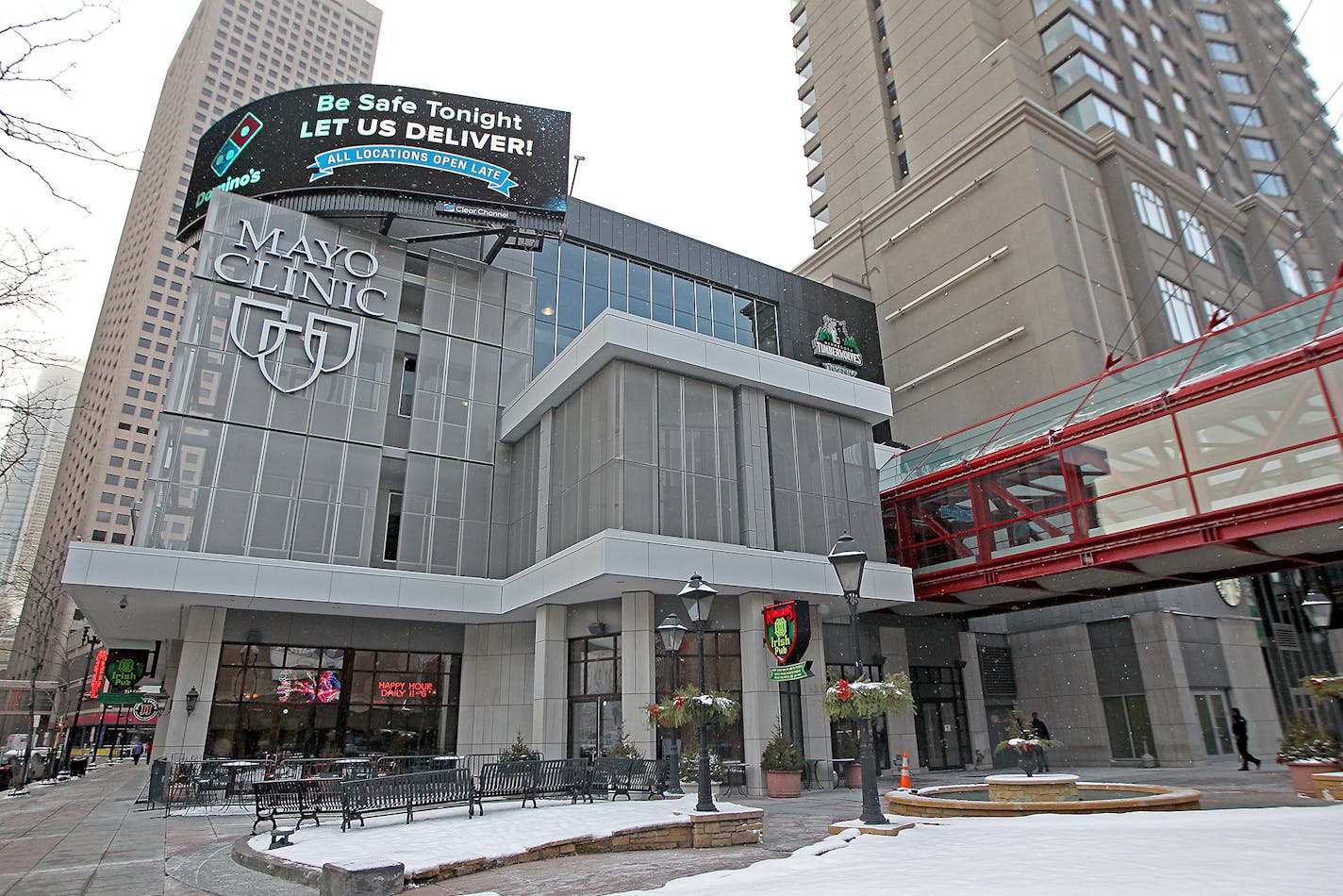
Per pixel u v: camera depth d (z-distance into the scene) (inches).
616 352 874.1
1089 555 897.5
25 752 1215.6
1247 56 2687.0
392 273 1105.4
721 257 1600.6
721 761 824.3
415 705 1021.2
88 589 810.8
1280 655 1316.4
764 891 265.7
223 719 901.2
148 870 411.5
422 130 1137.4
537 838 437.7
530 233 1148.5
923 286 1900.8
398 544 1008.9
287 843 453.1
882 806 645.9
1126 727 1172.5
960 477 1082.1
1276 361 750.5
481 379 1133.1
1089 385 1035.9
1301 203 2529.5
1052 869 273.9
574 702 916.6
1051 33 2025.1
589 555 808.3
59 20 217.5
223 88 4773.6
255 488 926.4
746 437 936.9
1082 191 1754.4
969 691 1246.3
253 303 985.5
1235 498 780.0
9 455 356.8
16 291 286.5
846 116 2503.7
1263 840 317.7
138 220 4192.9
